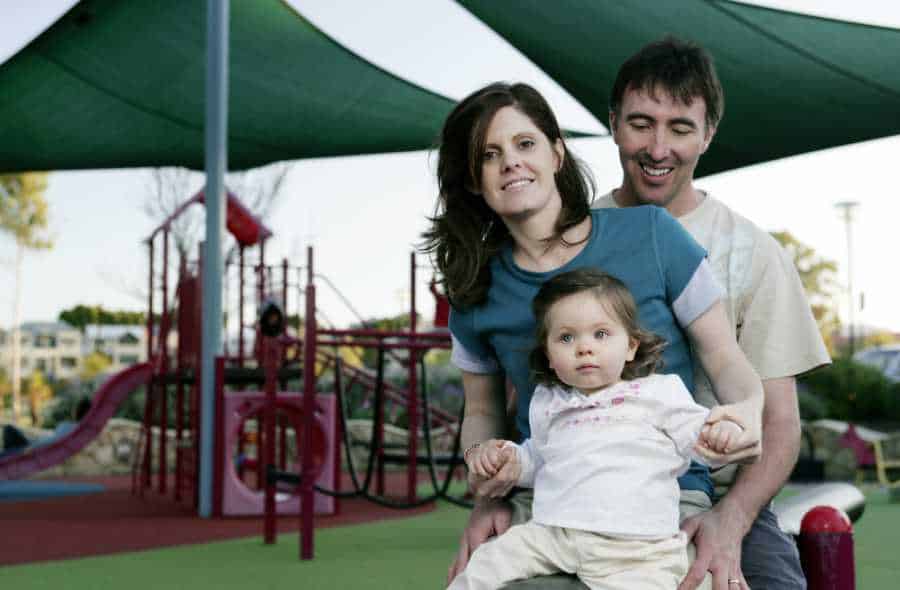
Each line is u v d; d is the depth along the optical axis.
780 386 2.21
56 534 7.19
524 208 1.95
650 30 6.33
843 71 6.07
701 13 5.93
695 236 2.33
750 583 1.97
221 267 8.29
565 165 2.02
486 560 1.88
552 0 6.31
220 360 8.26
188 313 9.77
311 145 10.17
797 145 7.21
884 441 13.34
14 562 5.85
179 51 8.53
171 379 10.16
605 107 7.80
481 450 1.96
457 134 2.03
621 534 1.78
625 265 1.97
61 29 7.84
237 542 6.61
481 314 2.08
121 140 9.81
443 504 9.15
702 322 1.97
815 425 13.28
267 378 6.66
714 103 2.30
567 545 1.82
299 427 8.44
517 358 2.05
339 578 5.20
